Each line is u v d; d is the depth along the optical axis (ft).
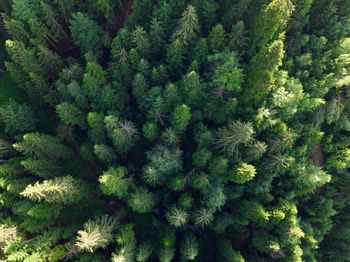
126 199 158.92
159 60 154.10
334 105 154.51
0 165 137.49
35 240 134.82
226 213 150.51
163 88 147.54
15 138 145.69
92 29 149.59
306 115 157.89
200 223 146.00
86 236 120.37
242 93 139.95
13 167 140.15
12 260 128.36
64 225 156.35
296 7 146.61
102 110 147.95
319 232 154.40
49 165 147.43
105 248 139.44
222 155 138.72
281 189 149.69
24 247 130.82
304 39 150.51
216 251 162.40
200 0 139.64
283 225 139.44
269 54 124.06
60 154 154.10
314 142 152.46
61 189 129.80
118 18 166.09
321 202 154.71
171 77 150.82
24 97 174.19
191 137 154.20
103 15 159.12
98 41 154.81
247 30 139.95
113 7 159.22
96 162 161.07
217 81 135.74
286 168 144.46
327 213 151.53
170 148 142.72
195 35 139.54
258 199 146.92
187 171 149.59
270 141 140.15
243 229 155.33
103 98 142.51
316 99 147.95
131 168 155.63
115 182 131.03
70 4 151.94
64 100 151.64
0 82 174.91
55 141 147.95
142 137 161.38
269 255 148.97
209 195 139.33
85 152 152.05
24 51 141.49
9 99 165.58
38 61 149.38
